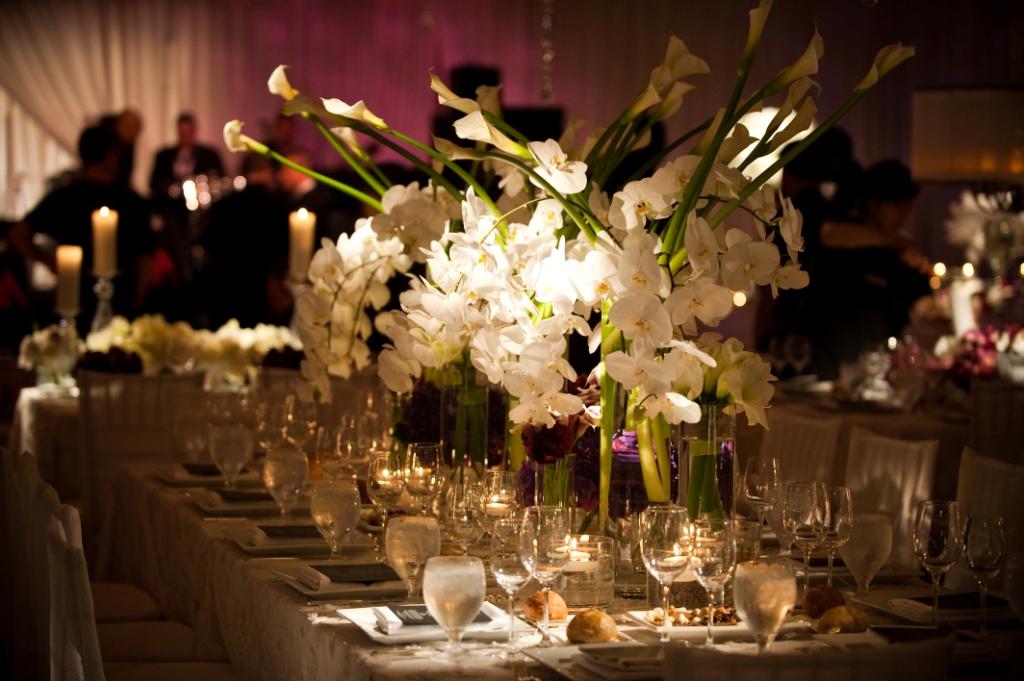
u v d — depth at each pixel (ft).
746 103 8.52
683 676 6.11
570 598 8.41
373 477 10.10
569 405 8.54
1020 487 10.85
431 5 48.73
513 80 48.44
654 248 8.42
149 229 29.30
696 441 8.59
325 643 8.02
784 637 7.63
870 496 12.62
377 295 11.11
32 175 45.03
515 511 8.98
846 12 40.24
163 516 12.53
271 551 10.09
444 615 7.47
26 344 21.80
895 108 39.37
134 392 17.88
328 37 48.62
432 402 11.12
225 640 10.29
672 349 8.36
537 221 9.09
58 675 8.47
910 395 19.69
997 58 37.37
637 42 46.52
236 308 32.50
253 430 14.46
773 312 22.17
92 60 46.68
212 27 47.67
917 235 38.52
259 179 34.45
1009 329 20.44
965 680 7.33
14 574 10.80
